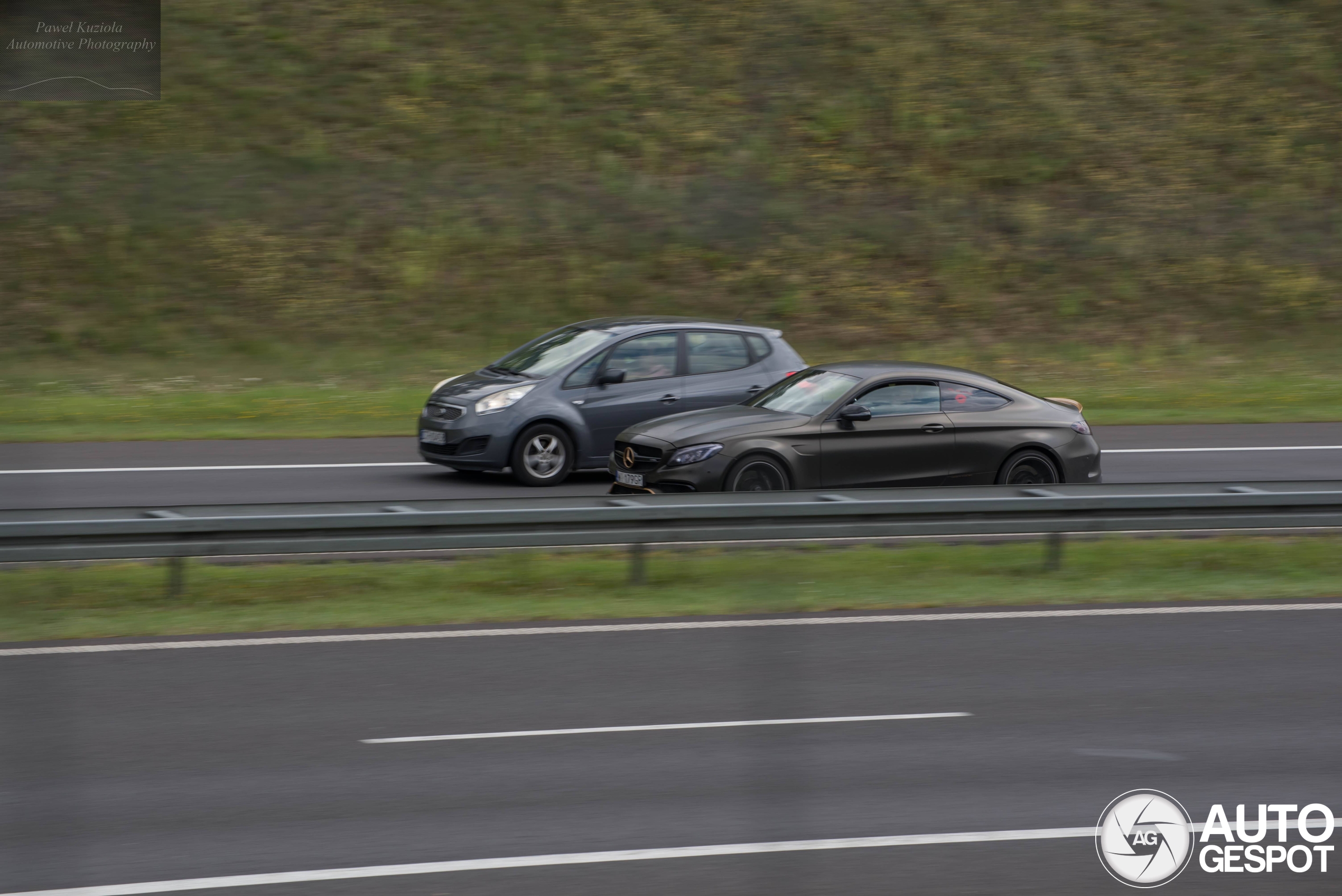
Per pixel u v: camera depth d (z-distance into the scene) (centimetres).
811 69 6894
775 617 1805
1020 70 7044
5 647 1608
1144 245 6081
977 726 1339
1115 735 1315
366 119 6234
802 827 1079
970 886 977
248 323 5025
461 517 1922
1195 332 5553
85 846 1028
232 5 6756
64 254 5241
